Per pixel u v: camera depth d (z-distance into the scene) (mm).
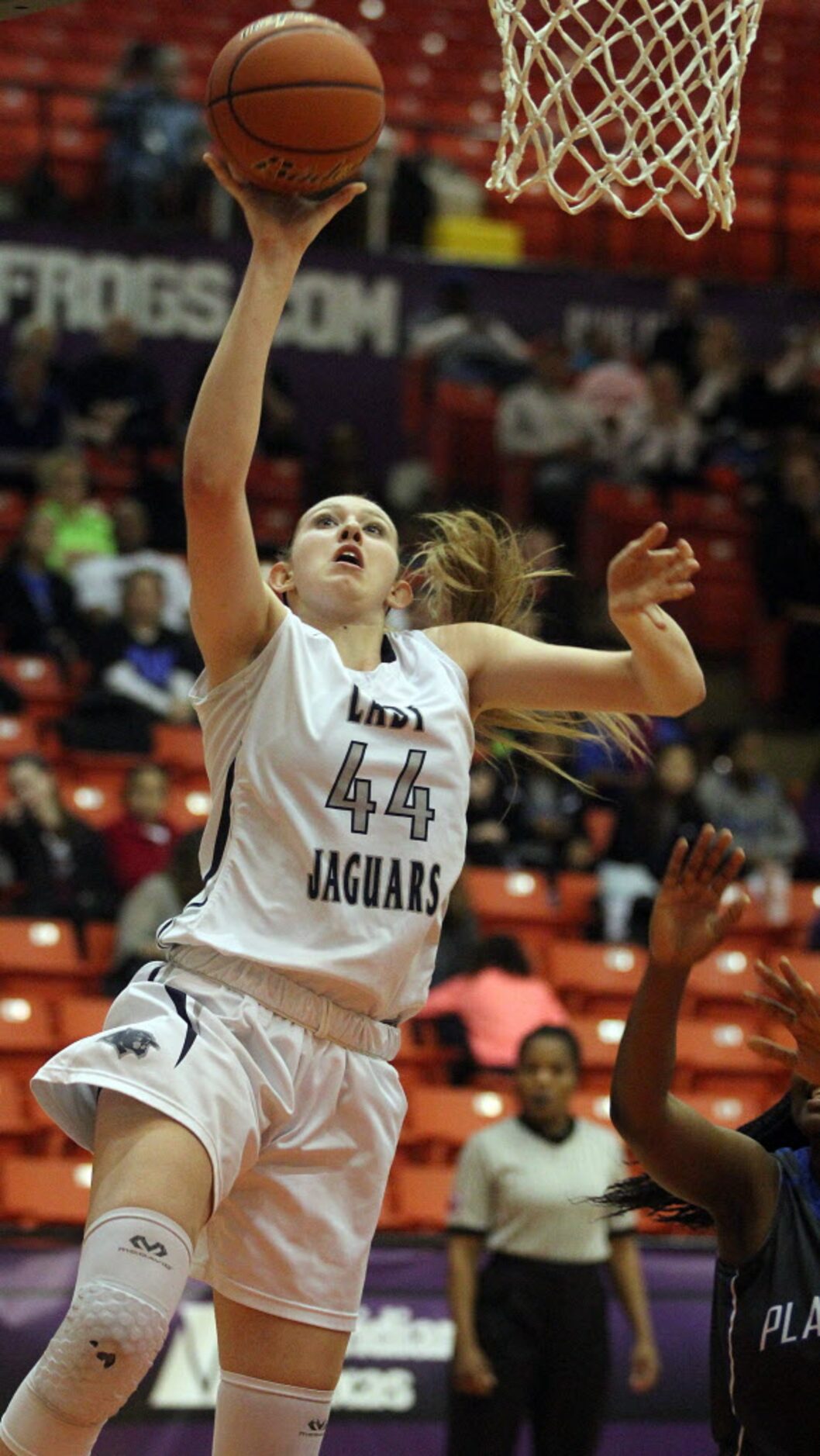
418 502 18094
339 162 4215
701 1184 4441
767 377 19625
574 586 18109
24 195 19453
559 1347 7934
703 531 18953
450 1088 11156
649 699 4512
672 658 4402
